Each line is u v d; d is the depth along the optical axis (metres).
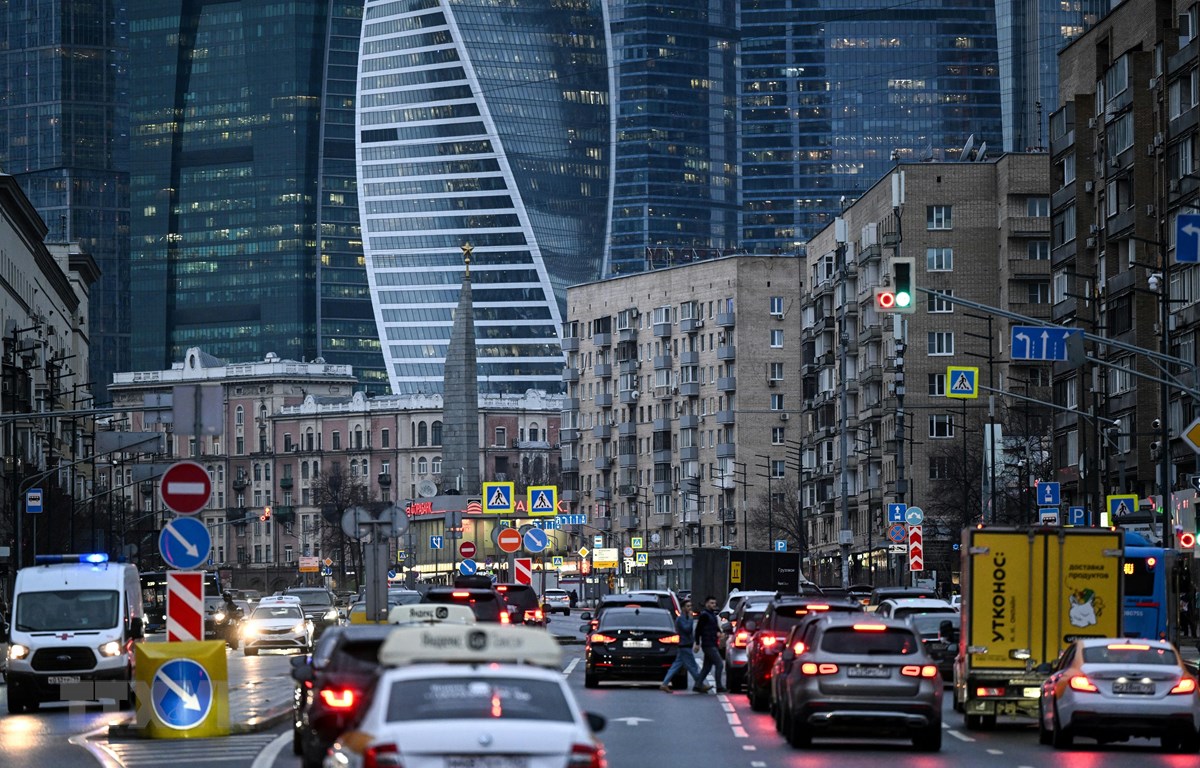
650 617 145.88
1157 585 156.50
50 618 130.12
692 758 87.81
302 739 83.75
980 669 105.75
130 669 130.38
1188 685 92.12
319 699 73.69
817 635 94.06
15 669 128.25
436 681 51.16
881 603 149.50
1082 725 92.00
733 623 143.75
